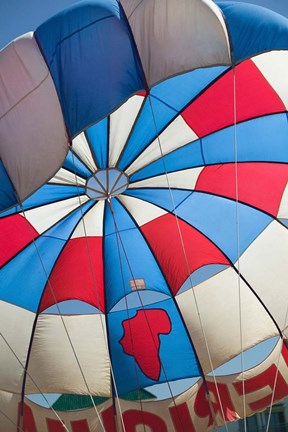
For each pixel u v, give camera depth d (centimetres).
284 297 755
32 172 579
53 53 585
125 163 810
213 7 574
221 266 793
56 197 812
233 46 574
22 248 802
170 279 808
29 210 799
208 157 794
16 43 602
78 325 798
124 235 838
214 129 772
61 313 800
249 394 755
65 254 822
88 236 834
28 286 798
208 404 768
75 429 770
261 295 767
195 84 733
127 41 572
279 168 762
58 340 787
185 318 789
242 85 722
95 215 839
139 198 834
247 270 779
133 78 562
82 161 799
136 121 776
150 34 568
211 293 788
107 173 818
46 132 577
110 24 577
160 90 740
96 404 781
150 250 824
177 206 823
